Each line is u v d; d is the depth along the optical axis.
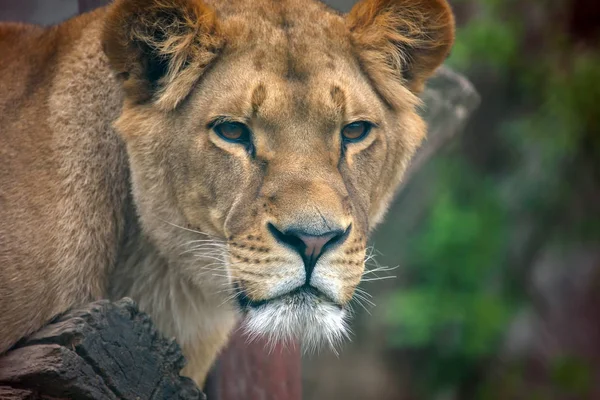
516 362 22.83
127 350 6.85
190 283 8.07
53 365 6.53
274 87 7.32
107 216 7.86
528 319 24.86
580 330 25.38
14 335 7.30
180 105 7.60
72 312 7.09
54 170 7.64
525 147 22.09
